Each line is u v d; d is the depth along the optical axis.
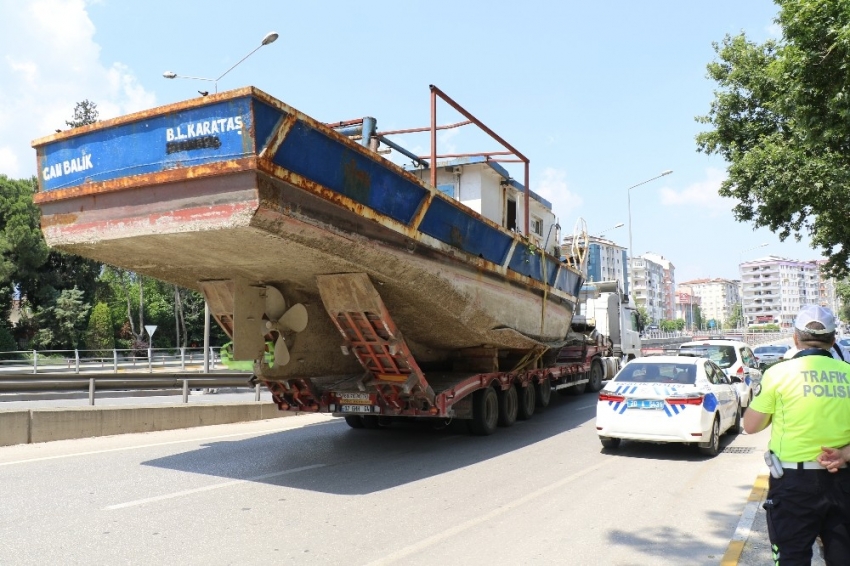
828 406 3.49
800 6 9.43
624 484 7.97
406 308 9.89
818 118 10.00
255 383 10.71
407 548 5.56
